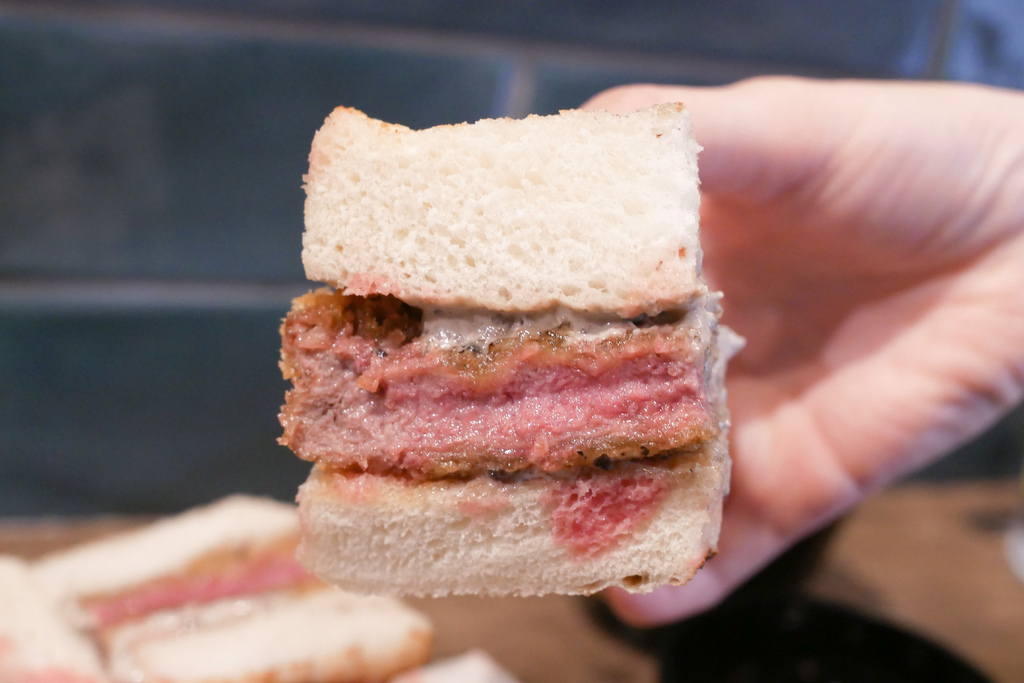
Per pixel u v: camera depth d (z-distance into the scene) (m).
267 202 0.30
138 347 0.30
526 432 0.16
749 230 0.22
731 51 0.32
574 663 0.25
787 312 0.24
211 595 0.25
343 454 0.16
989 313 0.22
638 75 0.31
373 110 0.29
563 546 0.16
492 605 0.27
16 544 0.30
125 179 0.28
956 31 0.33
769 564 0.26
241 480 0.33
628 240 0.15
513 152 0.16
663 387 0.16
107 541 0.28
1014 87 0.35
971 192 0.21
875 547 0.31
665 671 0.21
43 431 0.31
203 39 0.27
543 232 0.16
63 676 0.22
